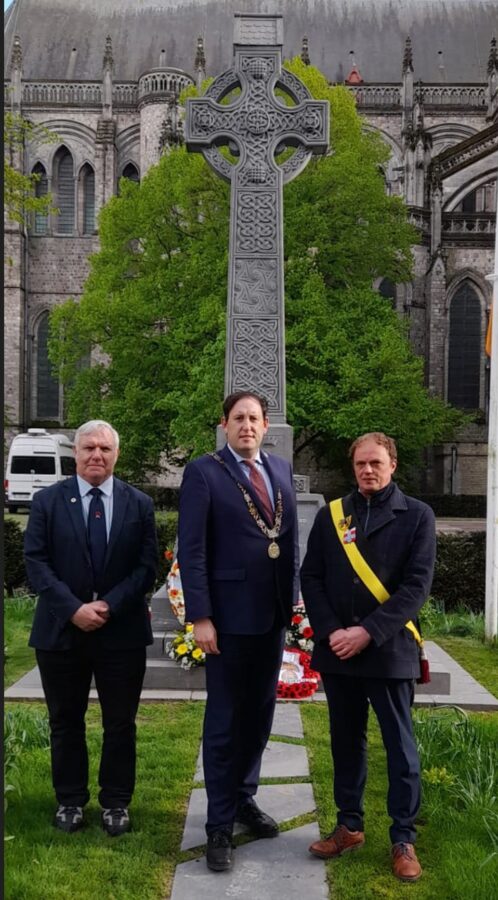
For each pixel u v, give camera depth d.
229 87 8.62
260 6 48.34
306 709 6.31
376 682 3.88
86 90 44.84
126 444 25.58
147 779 4.83
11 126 24.11
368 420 22.97
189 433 21.23
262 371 8.52
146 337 25.73
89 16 48.81
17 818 4.25
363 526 4.03
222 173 8.61
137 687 4.27
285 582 4.17
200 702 6.46
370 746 5.54
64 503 4.26
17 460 32.50
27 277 43.94
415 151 39.72
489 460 8.95
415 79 46.25
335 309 24.20
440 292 38.50
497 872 3.63
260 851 3.97
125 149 45.19
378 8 48.72
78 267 44.19
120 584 4.16
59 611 4.05
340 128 24.86
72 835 4.08
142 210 25.69
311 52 46.91
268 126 8.59
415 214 37.94
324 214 23.72
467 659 8.23
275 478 4.29
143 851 3.90
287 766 5.06
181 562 4.05
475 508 35.03
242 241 8.58
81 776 4.28
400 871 3.67
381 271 27.33
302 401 22.75
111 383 28.20
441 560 10.91
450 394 39.34
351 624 3.91
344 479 36.09
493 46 44.34
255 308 8.55
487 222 39.00
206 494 4.09
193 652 6.70
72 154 44.75
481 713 6.28
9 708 5.99
